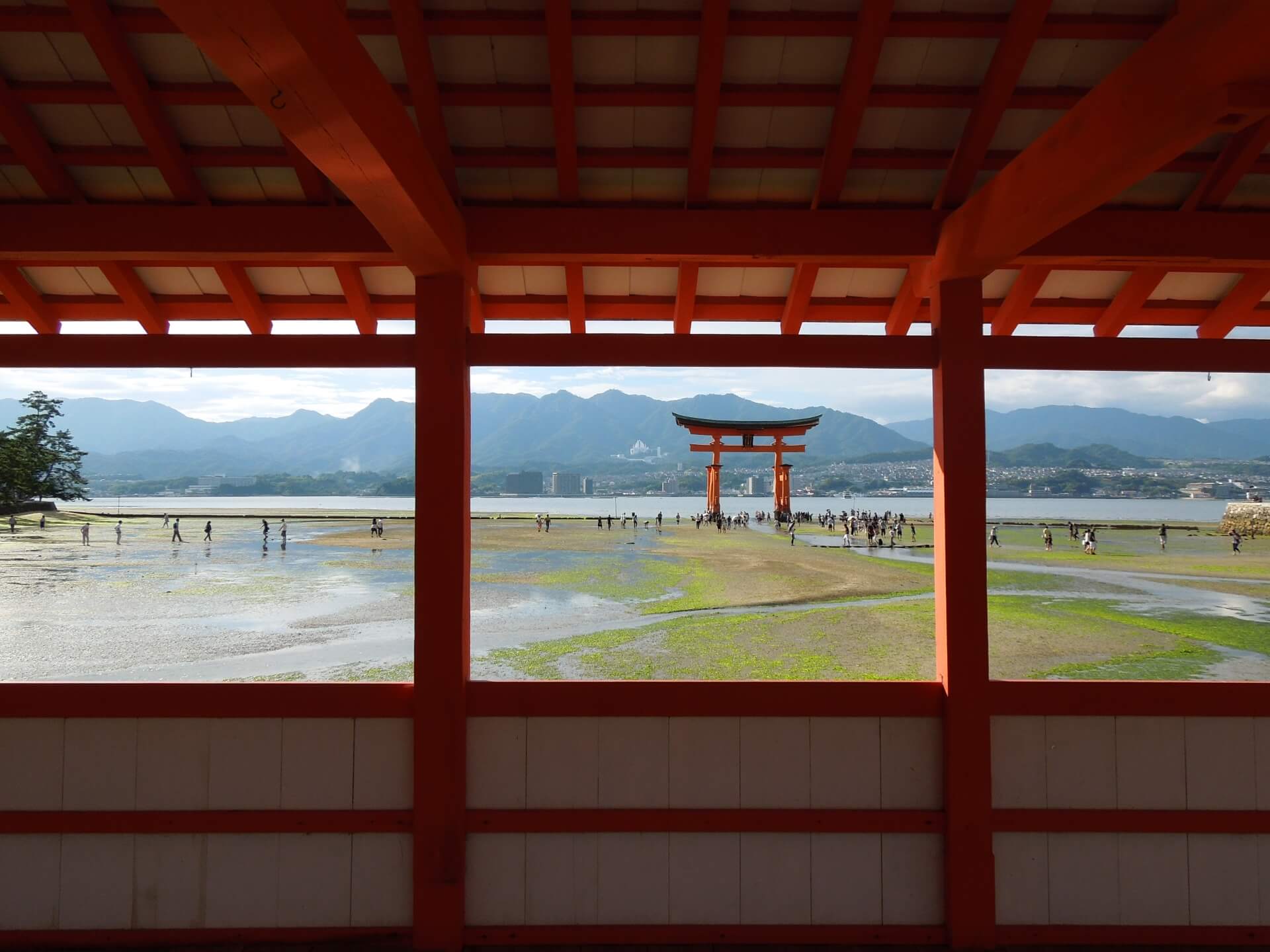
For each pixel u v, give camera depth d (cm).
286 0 189
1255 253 430
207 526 4109
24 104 408
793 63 404
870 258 444
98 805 420
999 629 1720
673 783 428
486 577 2598
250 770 423
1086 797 422
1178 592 2344
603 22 383
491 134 430
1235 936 417
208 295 499
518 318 518
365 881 420
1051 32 384
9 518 5116
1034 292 486
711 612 1908
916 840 426
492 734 427
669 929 422
